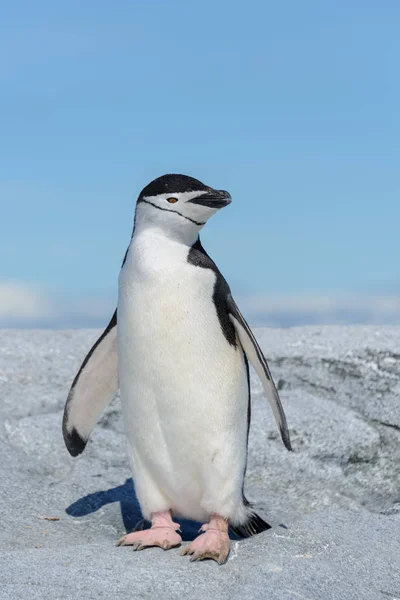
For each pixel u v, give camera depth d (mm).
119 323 4242
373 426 6387
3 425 6344
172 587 3680
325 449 6070
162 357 4090
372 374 7180
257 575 3797
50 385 7047
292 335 8359
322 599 3588
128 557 4051
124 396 4297
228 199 4148
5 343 8094
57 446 6078
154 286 4086
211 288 4168
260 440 6176
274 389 4328
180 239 4246
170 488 4363
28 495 5234
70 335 8578
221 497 4301
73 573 3754
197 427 4152
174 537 4262
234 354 4230
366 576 3891
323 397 6930
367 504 5574
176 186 4164
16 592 3512
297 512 5328
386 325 8844
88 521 4938
